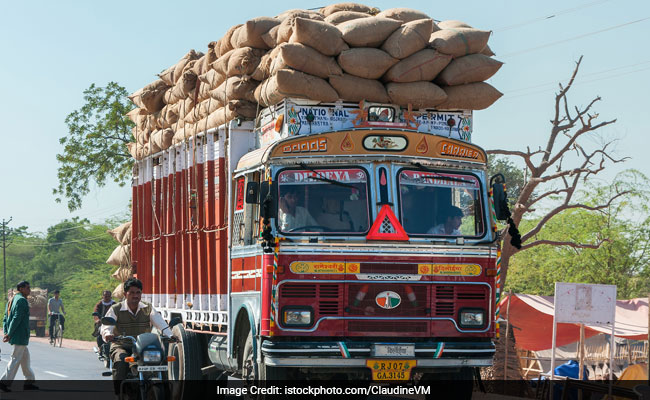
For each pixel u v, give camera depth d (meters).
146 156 16.78
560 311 13.14
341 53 10.84
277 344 9.91
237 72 12.29
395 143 10.66
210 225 12.91
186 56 15.35
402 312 10.25
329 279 10.13
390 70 11.02
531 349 22.11
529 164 22.72
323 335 10.07
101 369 20.88
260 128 11.98
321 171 10.46
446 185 10.76
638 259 32.56
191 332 13.59
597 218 33.06
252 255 10.97
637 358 22.23
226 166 12.47
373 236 10.27
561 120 22.88
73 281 69.38
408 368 10.12
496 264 10.66
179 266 14.63
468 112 11.55
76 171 45.03
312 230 10.27
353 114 11.05
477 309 10.49
